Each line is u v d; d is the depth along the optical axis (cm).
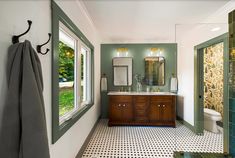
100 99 425
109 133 320
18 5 99
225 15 234
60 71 203
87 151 244
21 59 88
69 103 229
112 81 428
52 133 142
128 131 332
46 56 134
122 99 371
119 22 296
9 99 84
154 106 367
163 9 240
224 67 219
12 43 93
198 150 240
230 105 188
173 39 416
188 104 345
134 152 240
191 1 215
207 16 266
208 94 374
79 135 225
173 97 365
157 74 422
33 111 86
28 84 86
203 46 283
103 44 426
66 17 171
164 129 344
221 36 234
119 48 426
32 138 85
